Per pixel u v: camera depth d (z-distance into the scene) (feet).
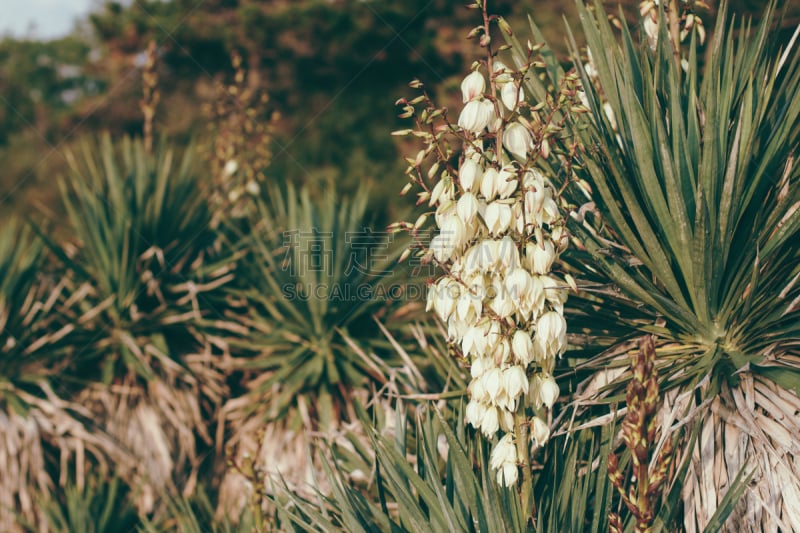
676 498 5.59
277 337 11.60
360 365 10.85
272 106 23.71
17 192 25.76
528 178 5.19
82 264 13.20
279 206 13.52
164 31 25.17
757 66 6.86
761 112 6.48
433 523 5.79
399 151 23.08
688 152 6.27
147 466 11.48
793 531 5.54
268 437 10.82
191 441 11.59
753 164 6.48
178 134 25.02
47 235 14.23
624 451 6.15
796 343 6.19
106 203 12.98
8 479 11.37
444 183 5.32
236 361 11.84
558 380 6.85
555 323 5.21
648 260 6.42
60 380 12.04
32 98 29.71
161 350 11.93
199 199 13.62
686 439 6.09
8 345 12.11
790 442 5.73
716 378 6.11
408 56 23.02
